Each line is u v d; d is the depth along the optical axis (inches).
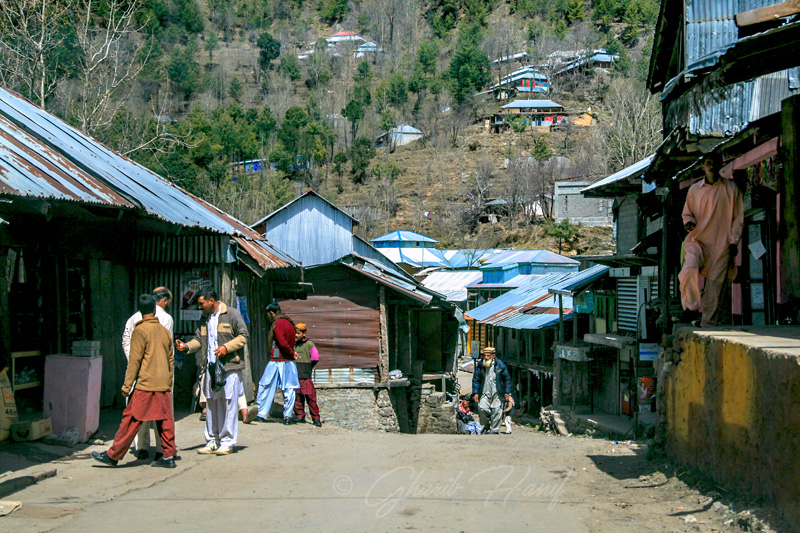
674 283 458.9
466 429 606.9
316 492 245.9
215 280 442.0
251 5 5915.4
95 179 341.4
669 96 378.3
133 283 450.9
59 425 316.8
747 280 360.8
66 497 235.3
